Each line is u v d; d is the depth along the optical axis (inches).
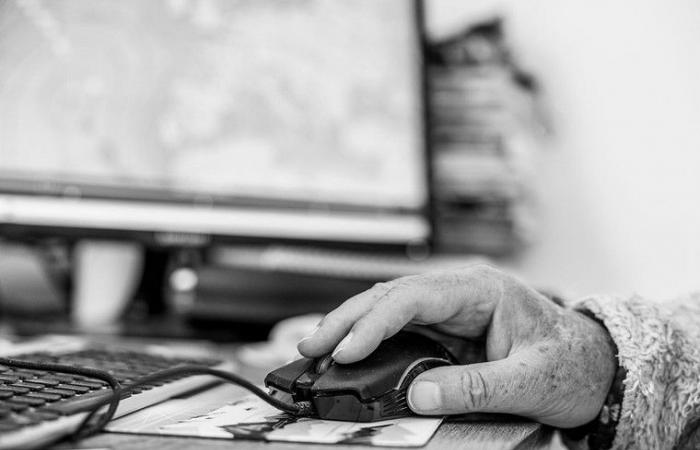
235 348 33.7
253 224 35.2
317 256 41.7
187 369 16.7
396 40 38.4
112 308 38.5
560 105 45.1
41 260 39.9
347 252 41.1
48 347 25.1
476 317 18.0
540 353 17.2
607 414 17.9
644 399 18.0
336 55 37.3
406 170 38.0
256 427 15.4
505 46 45.6
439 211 45.1
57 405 14.5
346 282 37.8
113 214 33.1
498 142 45.4
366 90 37.7
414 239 37.9
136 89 33.9
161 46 34.5
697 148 43.2
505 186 45.3
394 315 16.5
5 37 32.1
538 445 17.2
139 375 18.6
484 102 45.5
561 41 45.2
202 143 34.7
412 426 15.6
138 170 33.6
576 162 44.9
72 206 32.5
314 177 36.4
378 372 16.2
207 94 35.0
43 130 32.3
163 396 18.0
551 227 45.1
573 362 17.4
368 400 15.8
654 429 18.2
